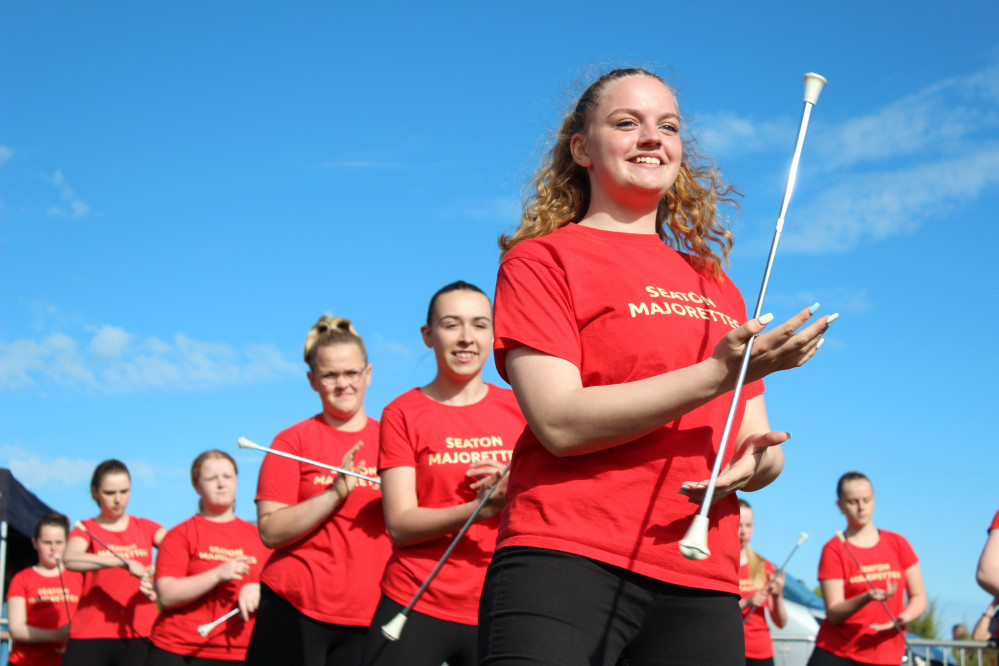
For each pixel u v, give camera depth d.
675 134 2.35
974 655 8.49
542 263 2.17
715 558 2.07
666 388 1.88
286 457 4.73
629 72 2.38
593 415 1.93
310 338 5.14
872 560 7.28
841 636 7.21
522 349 2.10
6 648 8.88
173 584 5.61
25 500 10.05
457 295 4.21
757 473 2.19
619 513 2.01
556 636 1.93
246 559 5.62
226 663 5.62
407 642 3.83
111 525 7.15
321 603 4.47
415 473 4.09
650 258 2.25
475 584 3.88
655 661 2.06
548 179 2.58
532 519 2.05
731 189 2.74
